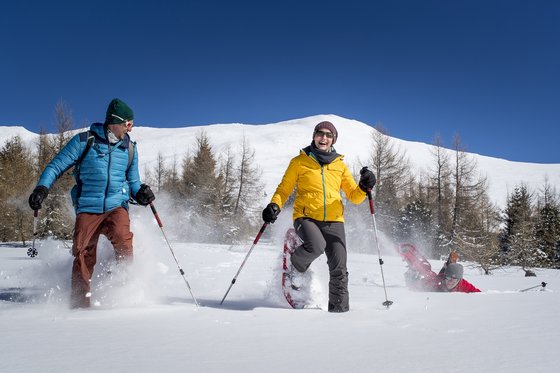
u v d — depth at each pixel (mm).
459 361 1739
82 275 3213
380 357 1801
